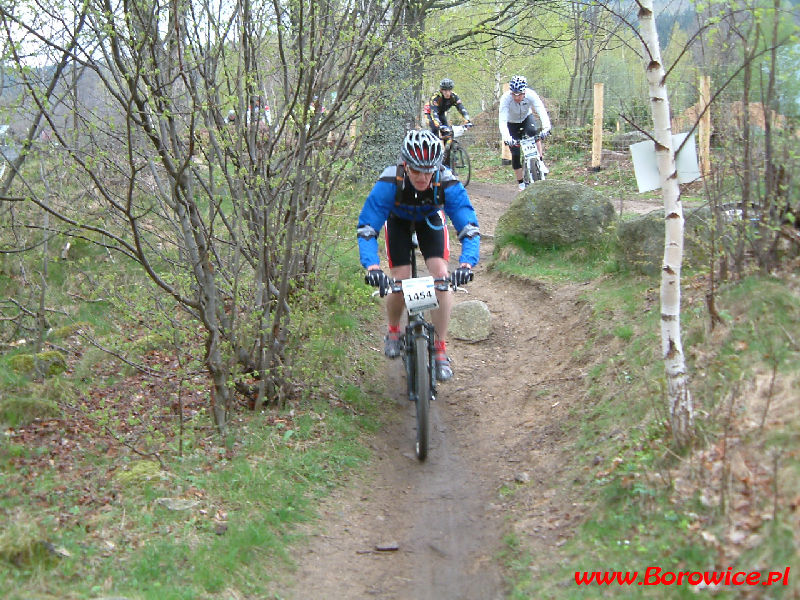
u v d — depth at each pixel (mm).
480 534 4406
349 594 3914
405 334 5688
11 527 3875
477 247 5410
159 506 4363
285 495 4676
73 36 4535
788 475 3375
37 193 6566
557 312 7316
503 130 11477
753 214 5262
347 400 6160
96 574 3680
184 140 5418
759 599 2943
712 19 4234
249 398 5926
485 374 6723
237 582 3838
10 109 4688
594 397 5391
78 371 6910
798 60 5121
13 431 5414
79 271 8609
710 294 4852
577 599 3428
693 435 3998
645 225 6898
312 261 6668
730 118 5266
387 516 4699
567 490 4469
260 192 5566
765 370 4207
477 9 12352
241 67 5387
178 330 5789
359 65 5543
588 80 19859
